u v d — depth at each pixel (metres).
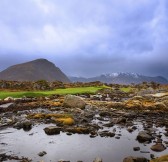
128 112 29.84
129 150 14.68
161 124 22.58
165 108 33.50
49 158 13.17
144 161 12.41
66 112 28.39
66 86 87.94
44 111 29.27
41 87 73.12
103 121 23.56
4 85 72.88
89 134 18.39
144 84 107.62
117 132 19.05
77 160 12.96
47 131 18.38
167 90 73.69
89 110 30.84
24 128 20.20
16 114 27.06
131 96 58.84
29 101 40.12
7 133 18.52
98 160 12.52
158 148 14.74
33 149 14.70
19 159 12.89
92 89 74.19
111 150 14.66
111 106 34.62
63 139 16.91
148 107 33.78
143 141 16.64
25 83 77.88
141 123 23.05
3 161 12.59
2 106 32.66
